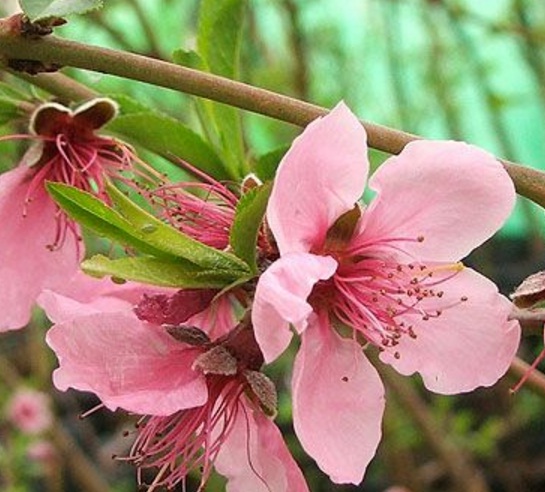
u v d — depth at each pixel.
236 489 0.21
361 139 0.19
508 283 0.59
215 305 0.20
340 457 0.20
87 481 0.54
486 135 0.57
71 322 0.19
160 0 0.46
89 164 0.24
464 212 0.20
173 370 0.20
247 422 0.20
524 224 0.59
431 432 0.44
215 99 0.21
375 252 0.20
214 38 0.24
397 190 0.20
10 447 0.54
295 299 0.18
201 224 0.21
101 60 0.21
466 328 0.20
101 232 0.19
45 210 0.24
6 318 0.24
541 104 0.50
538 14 0.48
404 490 0.49
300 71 0.44
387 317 0.20
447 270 0.20
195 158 0.24
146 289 0.21
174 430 0.20
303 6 0.49
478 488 0.46
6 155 0.30
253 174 0.22
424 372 0.20
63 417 0.61
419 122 0.51
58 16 0.20
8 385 0.56
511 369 0.25
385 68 0.53
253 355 0.20
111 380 0.19
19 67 0.21
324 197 0.20
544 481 0.56
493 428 0.51
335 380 0.20
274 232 0.19
